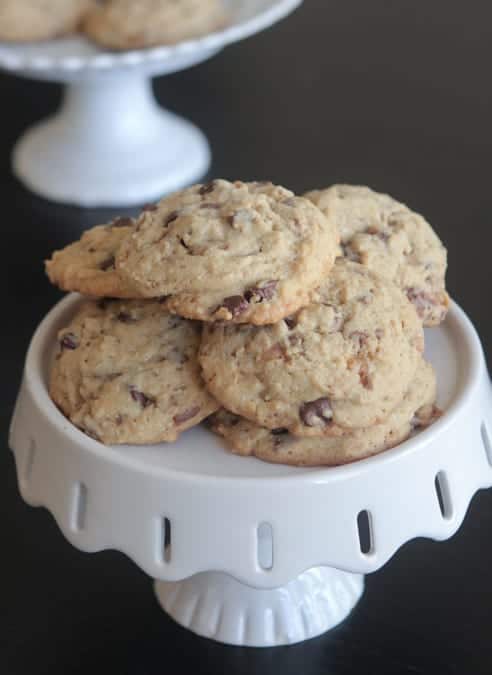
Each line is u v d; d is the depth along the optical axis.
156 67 1.05
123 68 1.02
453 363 0.65
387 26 1.40
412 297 0.65
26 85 1.28
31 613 0.71
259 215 0.61
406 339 0.62
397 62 1.32
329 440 0.60
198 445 0.62
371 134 1.17
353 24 1.41
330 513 0.59
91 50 1.09
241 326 0.61
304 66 1.31
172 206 0.62
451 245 0.98
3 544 0.75
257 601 0.70
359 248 0.64
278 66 1.31
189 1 1.08
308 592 0.70
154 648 0.70
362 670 0.68
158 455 0.61
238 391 0.60
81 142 1.11
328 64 1.32
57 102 1.25
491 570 0.73
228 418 0.62
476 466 0.62
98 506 0.60
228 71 1.30
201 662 0.69
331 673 0.68
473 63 1.31
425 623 0.70
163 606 0.72
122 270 0.60
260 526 0.62
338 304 0.61
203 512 0.59
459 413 0.61
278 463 0.61
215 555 0.59
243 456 0.61
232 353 0.61
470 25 1.40
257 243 0.60
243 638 0.70
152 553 0.60
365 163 1.12
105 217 1.08
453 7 1.45
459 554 0.74
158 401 0.61
